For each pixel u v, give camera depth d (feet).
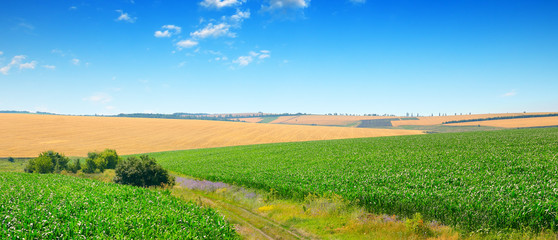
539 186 62.44
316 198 69.36
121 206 53.31
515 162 88.89
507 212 48.67
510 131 215.92
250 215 65.10
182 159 180.24
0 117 417.08
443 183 70.69
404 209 58.29
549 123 540.52
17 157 226.58
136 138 334.85
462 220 50.96
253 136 362.33
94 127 386.93
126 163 95.14
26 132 330.54
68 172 150.82
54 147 273.33
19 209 47.88
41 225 40.37
